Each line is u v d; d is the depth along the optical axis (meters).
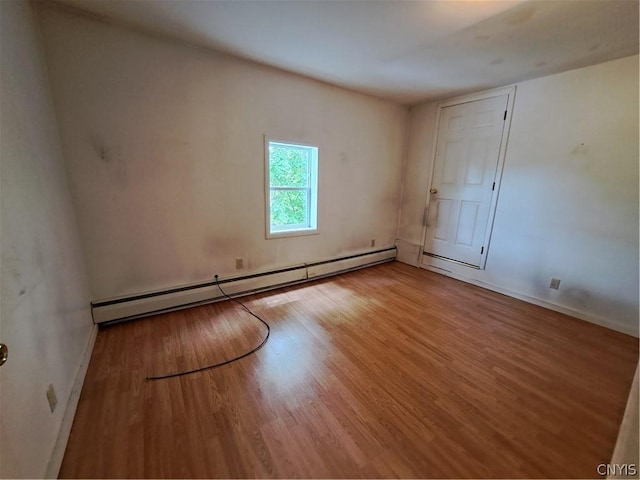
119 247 2.20
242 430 1.38
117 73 1.98
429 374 1.82
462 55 2.27
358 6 1.65
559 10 1.63
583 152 2.48
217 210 2.60
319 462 1.24
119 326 2.26
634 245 2.29
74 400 1.47
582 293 2.60
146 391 1.61
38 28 1.68
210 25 1.91
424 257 4.03
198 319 2.43
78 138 1.92
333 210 3.51
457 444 1.34
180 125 2.29
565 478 1.20
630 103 2.22
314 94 2.99
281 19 1.81
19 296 1.06
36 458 1.04
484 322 2.51
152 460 1.23
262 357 1.95
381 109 3.66
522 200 2.92
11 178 1.13
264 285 3.03
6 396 0.89
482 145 3.20
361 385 1.71
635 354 2.08
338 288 3.24
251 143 2.67
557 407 1.58
